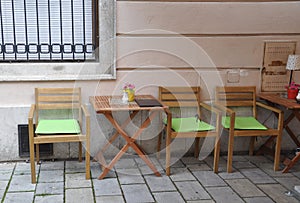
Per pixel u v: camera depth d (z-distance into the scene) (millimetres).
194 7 3510
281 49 3732
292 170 3445
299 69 3629
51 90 3367
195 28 3553
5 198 2762
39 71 3436
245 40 3660
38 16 3432
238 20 3605
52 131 3072
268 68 3756
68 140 3045
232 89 3684
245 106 3771
